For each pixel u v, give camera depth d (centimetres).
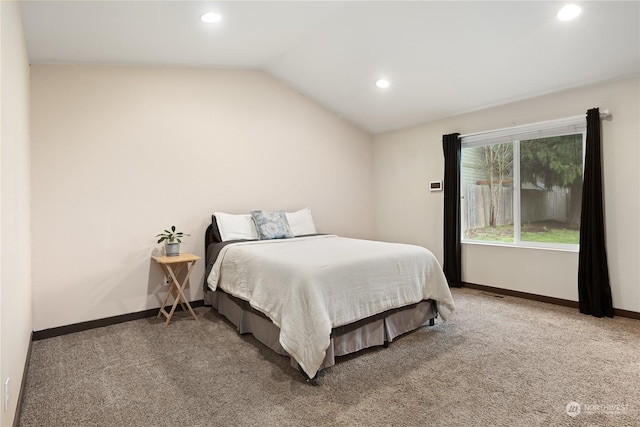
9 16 167
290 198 462
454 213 446
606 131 332
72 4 222
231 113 410
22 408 191
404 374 226
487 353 255
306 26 306
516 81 355
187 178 378
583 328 301
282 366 240
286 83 452
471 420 177
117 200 336
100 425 177
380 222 551
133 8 239
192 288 381
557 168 376
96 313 323
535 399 195
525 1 251
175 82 372
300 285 229
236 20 281
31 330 282
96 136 326
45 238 300
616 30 266
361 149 544
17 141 196
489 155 434
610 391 202
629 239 321
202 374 229
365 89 427
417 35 310
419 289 292
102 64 328
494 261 421
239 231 381
